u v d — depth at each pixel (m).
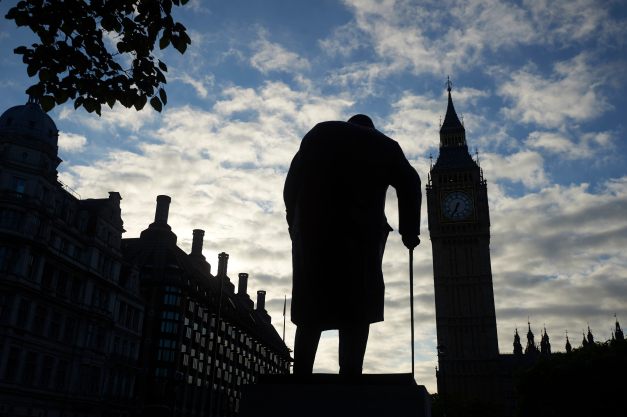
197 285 83.56
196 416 79.88
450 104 152.50
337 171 6.80
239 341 103.19
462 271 133.12
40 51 8.33
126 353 64.19
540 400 59.59
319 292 6.67
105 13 8.45
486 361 125.81
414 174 7.15
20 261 47.53
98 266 59.06
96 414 56.84
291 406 6.00
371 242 6.78
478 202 136.38
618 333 147.75
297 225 6.95
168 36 8.72
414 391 5.89
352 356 6.63
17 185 49.34
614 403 52.53
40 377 49.34
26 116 51.50
